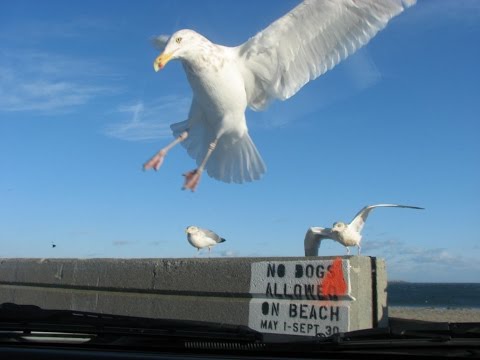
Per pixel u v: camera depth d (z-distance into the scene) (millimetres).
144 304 5414
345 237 4969
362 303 4020
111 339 2627
